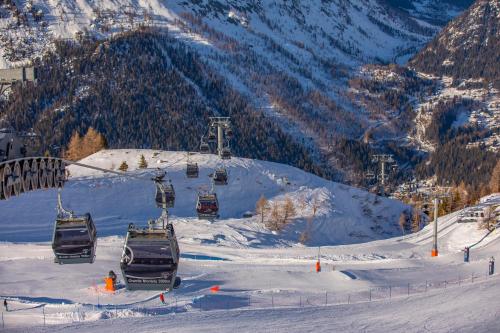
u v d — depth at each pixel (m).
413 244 90.88
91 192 116.50
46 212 107.06
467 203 136.38
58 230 35.81
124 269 29.47
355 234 113.75
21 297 50.22
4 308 46.62
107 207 112.12
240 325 39.38
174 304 47.28
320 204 120.50
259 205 111.94
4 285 54.75
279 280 57.78
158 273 29.56
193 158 137.12
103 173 126.75
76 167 131.75
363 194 131.12
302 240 104.12
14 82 23.88
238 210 116.69
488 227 89.94
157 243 29.59
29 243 85.81
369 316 41.81
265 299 50.09
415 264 70.50
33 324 41.88
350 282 57.28
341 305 45.62
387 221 122.25
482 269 63.72
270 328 38.78
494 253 74.94
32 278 57.88
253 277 58.91
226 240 95.50
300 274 60.41
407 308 43.88
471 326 38.94
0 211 104.62
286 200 114.19
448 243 89.00
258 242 96.38
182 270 62.88
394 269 64.12
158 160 135.25
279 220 108.50
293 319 41.34
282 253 82.19
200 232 99.06
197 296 50.12
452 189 162.12
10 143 26.50
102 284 55.47
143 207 113.88
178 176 126.81
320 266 67.62
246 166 133.88
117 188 119.25
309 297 51.25
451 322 39.88
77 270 61.47
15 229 97.94
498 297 45.72
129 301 49.00
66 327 39.56
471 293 47.56
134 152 141.38
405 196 195.50
